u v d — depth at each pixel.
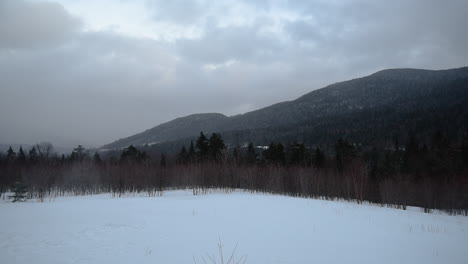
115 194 36.62
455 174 45.84
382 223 17.08
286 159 66.00
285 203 23.67
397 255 10.52
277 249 10.25
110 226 12.80
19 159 55.22
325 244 11.27
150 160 57.66
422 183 42.44
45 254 8.73
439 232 15.84
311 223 15.33
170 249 9.66
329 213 19.42
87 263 8.03
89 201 24.12
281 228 13.74
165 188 43.50
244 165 49.31
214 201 23.69
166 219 14.95
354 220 17.23
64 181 39.81
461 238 14.55
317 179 43.88
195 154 64.06
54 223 13.27
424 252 11.20
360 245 11.45
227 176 44.59
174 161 63.00
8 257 8.41
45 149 68.06
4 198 31.58
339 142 66.38
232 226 13.74
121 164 50.72
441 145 59.16
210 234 11.98
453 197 38.12
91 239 10.51
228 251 9.73
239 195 31.16
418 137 88.38
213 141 66.19
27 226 12.54
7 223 13.20
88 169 42.53
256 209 19.52
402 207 36.34
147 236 11.23
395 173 50.69
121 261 8.30
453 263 10.13
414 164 53.34
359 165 48.00
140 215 15.98
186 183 44.25
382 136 100.25
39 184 35.00
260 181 43.03
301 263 8.93
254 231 12.88
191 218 15.47
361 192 39.56
